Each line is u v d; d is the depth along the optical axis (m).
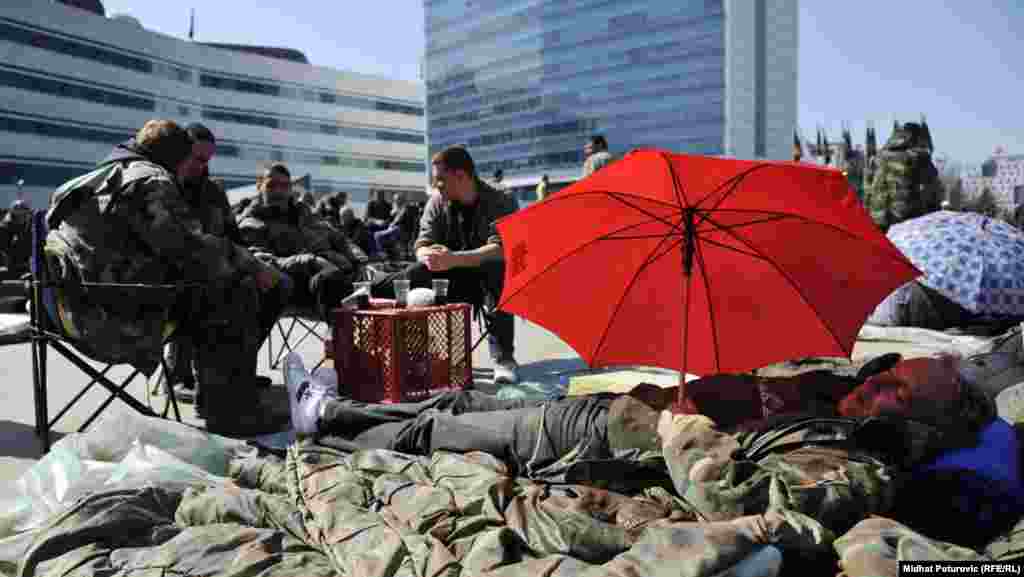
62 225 3.53
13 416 4.30
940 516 2.19
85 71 79.25
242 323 3.90
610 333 2.87
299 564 2.11
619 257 2.76
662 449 2.48
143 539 2.30
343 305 4.38
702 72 123.44
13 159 72.56
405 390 4.20
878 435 2.31
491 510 2.26
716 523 1.90
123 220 3.51
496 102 142.25
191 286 3.56
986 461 2.21
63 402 4.66
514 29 137.75
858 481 2.07
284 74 103.94
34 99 74.19
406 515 2.32
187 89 92.88
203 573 2.02
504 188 5.40
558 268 2.82
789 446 2.34
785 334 2.67
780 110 140.75
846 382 2.68
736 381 2.71
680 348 2.81
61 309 3.55
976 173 149.75
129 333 3.57
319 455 2.83
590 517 2.17
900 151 12.93
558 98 134.25
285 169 6.06
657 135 127.56
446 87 151.50
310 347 6.86
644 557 1.82
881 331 6.48
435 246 5.15
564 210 2.69
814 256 2.50
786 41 141.50
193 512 2.44
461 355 4.49
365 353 4.25
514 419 2.92
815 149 61.72
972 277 6.34
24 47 72.88
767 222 2.46
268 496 2.52
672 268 2.72
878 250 2.33
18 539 2.29
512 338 5.24
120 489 2.52
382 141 115.94
